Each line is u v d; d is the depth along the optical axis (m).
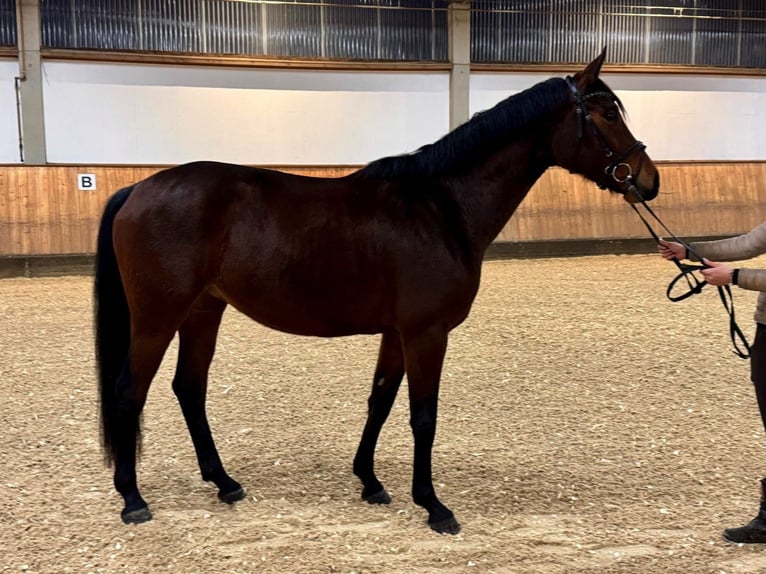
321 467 3.37
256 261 2.70
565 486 3.15
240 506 2.95
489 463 3.40
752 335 6.04
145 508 2.80
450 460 3.44
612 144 2.84
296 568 2.44
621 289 8.26
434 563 2.49
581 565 2.48
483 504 2.97
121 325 2.84
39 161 10.07
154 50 10.38
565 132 2.86
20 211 9.29
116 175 9.88
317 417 4.06
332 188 2.81
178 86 10.51
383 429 3.88
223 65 10.59
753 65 12.47
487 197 2.85
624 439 3.72
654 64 12.03
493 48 11.62
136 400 2.77
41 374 4.85
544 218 11.07
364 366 5.15
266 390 4.55
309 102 11.06
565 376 4.85
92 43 10.16
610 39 11.95
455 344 5.72
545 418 4.04
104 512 2.86
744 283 2.52
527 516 2.87
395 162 2.86
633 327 6.31
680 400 4.36
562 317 6.72
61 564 2.46
